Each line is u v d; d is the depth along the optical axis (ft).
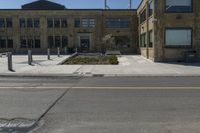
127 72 69.36
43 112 28.50
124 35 179.11
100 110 29.17
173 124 24.25
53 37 180.24
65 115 27.37
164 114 27.43
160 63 94.22
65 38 180.34
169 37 99.19
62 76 63.21
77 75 64.44
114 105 31.35
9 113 28.22
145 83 49.65
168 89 42.01
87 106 30.96
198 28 98.43
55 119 26.05
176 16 98.58
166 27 98.94
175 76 62.39
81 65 88.89
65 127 23.73
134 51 178.50
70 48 176.76
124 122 24.93
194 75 63.41
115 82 51.57
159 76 62.54
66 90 41.73
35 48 180.55
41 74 65.72
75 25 179.63
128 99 34.53
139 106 30.73
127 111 28.68
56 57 130.31
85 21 179.52
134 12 178.09
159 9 98.78
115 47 179.22
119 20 179.22
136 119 25.82
